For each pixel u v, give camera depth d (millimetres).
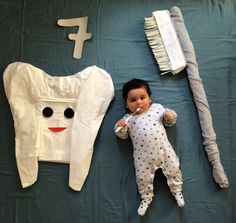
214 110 1283
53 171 1246
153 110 1214
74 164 1218
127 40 1392
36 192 1228
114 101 1307
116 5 1442
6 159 1265
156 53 1339
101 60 1368
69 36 1401
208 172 1220
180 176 1182
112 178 1230
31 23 1425
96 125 1248
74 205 1211
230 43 1361
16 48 1394
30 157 1238
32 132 1256
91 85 1280
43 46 1396
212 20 1400
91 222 1192
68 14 1435
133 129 1199
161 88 1316
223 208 1184
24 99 1300
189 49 1309
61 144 1258
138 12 1433
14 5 1447
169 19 1354
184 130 1266
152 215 1182
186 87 1313
